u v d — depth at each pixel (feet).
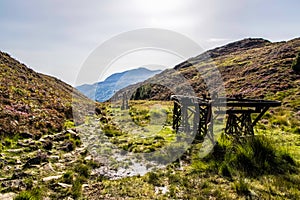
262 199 22.50
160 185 26.63
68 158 35.86
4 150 36.29
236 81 159.22
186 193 24.12
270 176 27.22
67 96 111.24
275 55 203.31
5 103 57.36
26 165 30.89
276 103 42.73
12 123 46.70
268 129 52.80
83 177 28.40
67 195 23.57
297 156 33.78
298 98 95.04
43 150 38.24
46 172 29.30
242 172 28.25
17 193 23.07
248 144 33.17
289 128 52.31
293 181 26.23
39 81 112.16
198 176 28.14
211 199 22.82
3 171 28.48
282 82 129.70
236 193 23.72
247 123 46.01
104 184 26.71
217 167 30.07
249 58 230.48
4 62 106.22
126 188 25.64
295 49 200.03
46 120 56.75
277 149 32.89
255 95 118.52
